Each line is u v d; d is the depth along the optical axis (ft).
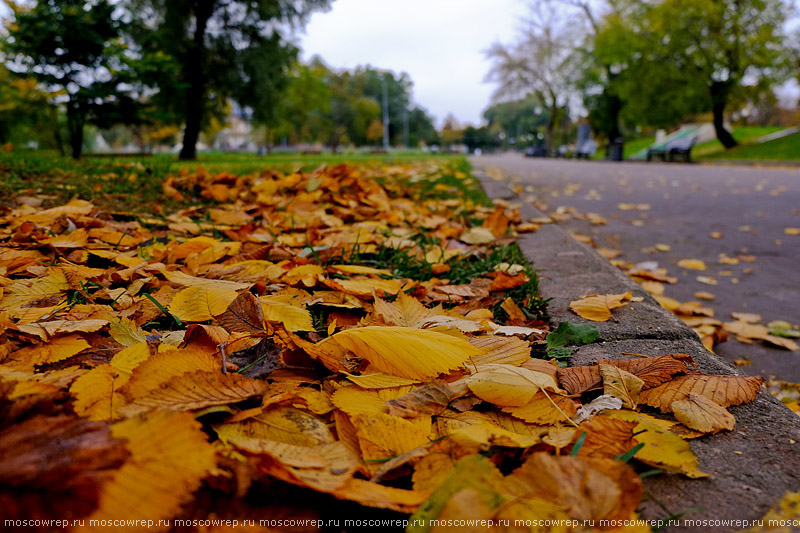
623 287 6.63
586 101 145.48
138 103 50.75
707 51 78.89
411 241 9.34
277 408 2.97
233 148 288.30
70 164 17.52
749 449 3.13
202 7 62.59
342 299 5.37
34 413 2.50
